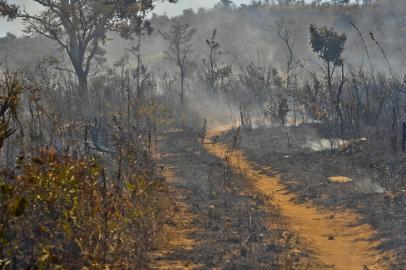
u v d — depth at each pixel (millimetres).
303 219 14406
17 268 8281
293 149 28484
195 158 25234
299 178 20578
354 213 14508
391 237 11812
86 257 8219
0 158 11633
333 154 24875
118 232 9297
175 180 18625
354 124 30375
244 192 17406
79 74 46750
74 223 8766
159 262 9484
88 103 35500
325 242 12117
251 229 12203
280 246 10867
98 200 8844
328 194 17156
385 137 26172
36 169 8469
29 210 9422
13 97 8352
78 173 8969
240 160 26562
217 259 9867
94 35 48000
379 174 19578
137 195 10930
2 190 7324
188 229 12016
